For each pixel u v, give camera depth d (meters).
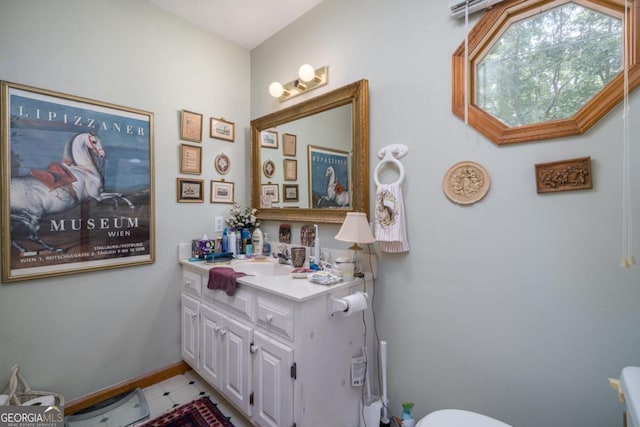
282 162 2.20
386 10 1.62
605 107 1.03
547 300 1.16
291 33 2.17
